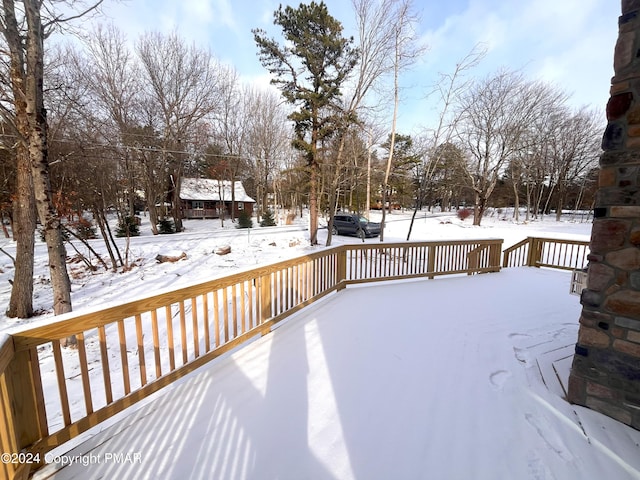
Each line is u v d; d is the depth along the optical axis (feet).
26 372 5.00
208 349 8.83
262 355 9.59
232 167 87.40
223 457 5.70
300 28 35.99
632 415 6.48
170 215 90.27
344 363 9.16
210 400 7.36
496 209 114.11
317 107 38.86
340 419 6.75
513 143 56.13
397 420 6.74
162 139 62.13
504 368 8.97
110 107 49.26
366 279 18.51
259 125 83.92
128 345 13.83
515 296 16.40
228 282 9.45
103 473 5.32
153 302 7.11
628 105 6.27
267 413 6.93
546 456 5.78
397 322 12.44
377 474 5.36
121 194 67.31
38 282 25.62
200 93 63.67
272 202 122.83
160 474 5.32
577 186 100.07
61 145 30.12
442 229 59.41
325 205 69.77
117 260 32.04
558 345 10.48
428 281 19.85
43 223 14.26
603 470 5.46
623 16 6.26
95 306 6.06
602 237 6.81
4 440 4.42
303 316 13.02
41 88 13.65
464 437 6.24
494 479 5.29
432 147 38.45
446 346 10.36
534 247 25.68
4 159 30.22
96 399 9.82
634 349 6.42
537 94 52.19
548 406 7.23
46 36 13.89
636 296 6.35
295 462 5.60
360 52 33.24
